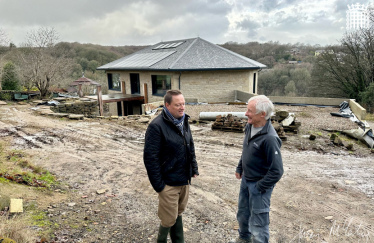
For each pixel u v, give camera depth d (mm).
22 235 2660
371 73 21047
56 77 21781
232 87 19516
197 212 3959
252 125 2693
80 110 15898
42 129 9258
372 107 19281
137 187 4816
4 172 4555
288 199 4504
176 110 2490
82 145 7574
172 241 2918
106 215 3658
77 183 4855
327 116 13109
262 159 2598
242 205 2939
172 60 19781
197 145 7969
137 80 22344
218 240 3234
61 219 3340
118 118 11641
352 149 7891
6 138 7859
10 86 21250
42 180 4695
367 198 4617
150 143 2434
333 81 23656
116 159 6457
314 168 6184
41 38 20188
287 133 9477
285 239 3309
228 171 5867
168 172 2549
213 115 11070
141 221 3562
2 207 3252
